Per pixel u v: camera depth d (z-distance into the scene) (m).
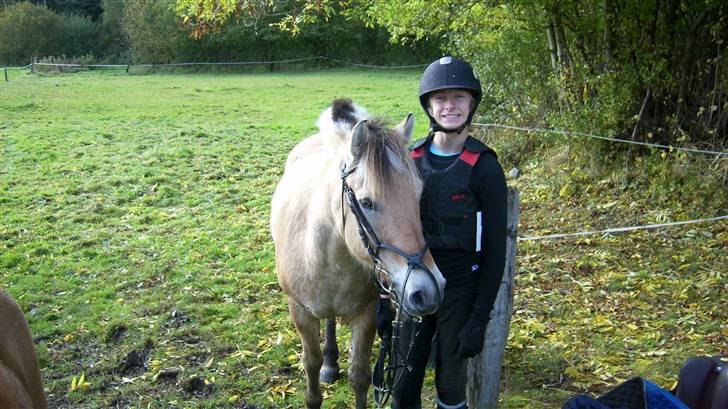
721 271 5.11
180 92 22.88
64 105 17.84
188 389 3.74
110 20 43.62
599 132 7.33
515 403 3.49
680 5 6.85
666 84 7.04
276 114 16.44
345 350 4.14
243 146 11.33
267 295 5.04
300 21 6.57
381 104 18.45
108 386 3.81
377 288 2.86
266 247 6.14
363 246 2.45
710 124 7.21
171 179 8.84
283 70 37.44
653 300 4.68
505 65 8.69
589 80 7.26
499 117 9.38
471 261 2.52
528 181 8.04
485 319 2.48
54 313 4.73
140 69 36.62
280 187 3.75
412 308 2.28
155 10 37.88
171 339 4.36
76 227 6.82
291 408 3.57
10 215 7.21
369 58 38.53
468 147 2.47
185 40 38.03
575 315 4.51
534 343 4.12
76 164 9.68
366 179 2.36
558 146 8.24
